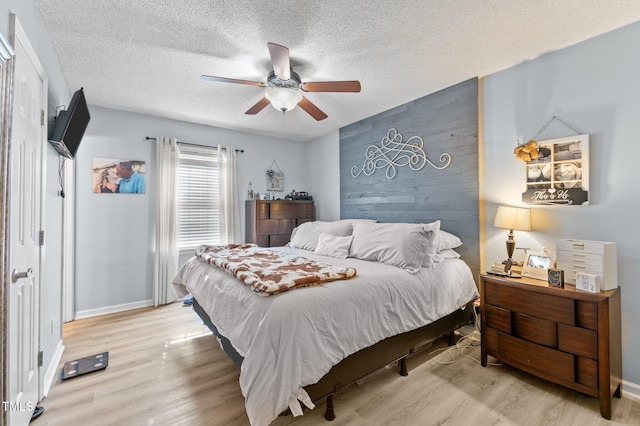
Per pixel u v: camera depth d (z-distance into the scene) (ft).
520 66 7.99
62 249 8.07
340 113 12.01
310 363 4.75
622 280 6.30
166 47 7.07
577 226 6.97
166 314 10.81
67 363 7.12
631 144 6.20
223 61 7.74
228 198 13.70
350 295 5.72
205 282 7.63
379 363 6.10
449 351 7.89
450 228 9.59
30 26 5.32
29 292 5.18
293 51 7.29
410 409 5.56
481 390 6.14
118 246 11.30
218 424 5.19
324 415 5.41
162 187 11.92
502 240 8.43
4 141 3.83
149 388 6.23
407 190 10.94
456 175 9.39
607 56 6.53
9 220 3.98
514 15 5.98
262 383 4.47
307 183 16.66
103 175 11.00
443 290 7.59
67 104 8.93
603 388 5.30
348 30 6.45
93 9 5.73
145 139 11.88
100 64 7.84
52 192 7.10
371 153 12.39
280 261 7.65
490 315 7.01
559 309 5.85
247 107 11.04
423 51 7.36
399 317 6.39
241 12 5.83
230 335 5.70
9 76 3.91
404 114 10.96
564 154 7.13
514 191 8.13
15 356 4.50
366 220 11.84
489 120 8.66
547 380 6.23
